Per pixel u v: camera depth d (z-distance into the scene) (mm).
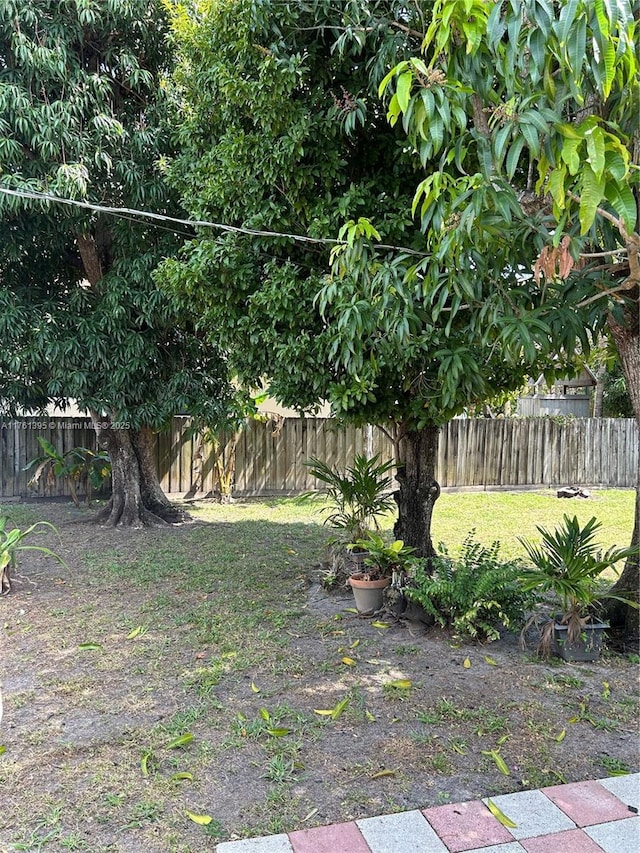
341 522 5496
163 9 6301
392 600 4465
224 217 4262
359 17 3381
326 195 3871
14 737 2852
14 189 5555
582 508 9711
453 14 2006
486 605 4004
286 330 4078
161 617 4500
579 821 2230
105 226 7074
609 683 3465
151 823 2258
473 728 2949
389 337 3242
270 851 2070
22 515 8539
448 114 2109
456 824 2215
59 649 3910
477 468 11469
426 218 2480
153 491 8438
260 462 10664
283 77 3592
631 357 3674
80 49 6340
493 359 3857
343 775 2547
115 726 2953
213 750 2740
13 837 2180
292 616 4535
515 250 2643
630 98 2188
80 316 6887
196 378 7605
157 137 6363
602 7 1648
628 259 2551
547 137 1935
